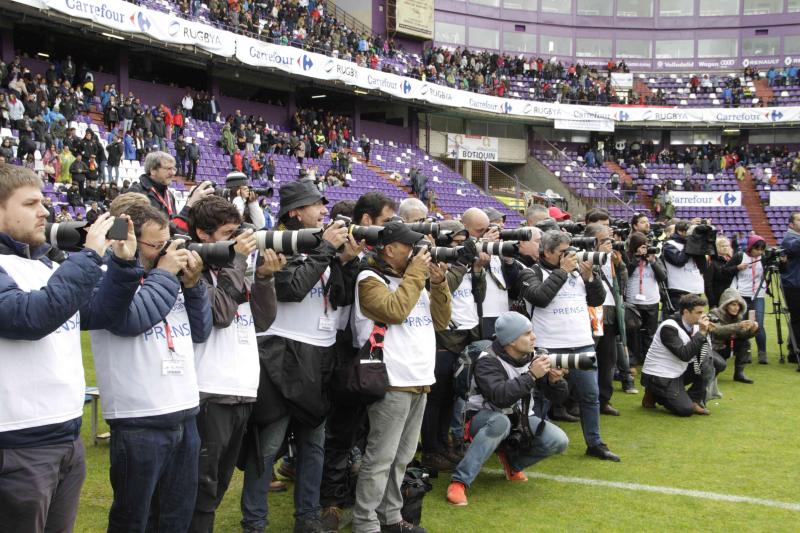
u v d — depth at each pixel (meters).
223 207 3.14
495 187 32.38
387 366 3.49
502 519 3.98
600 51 35.50
